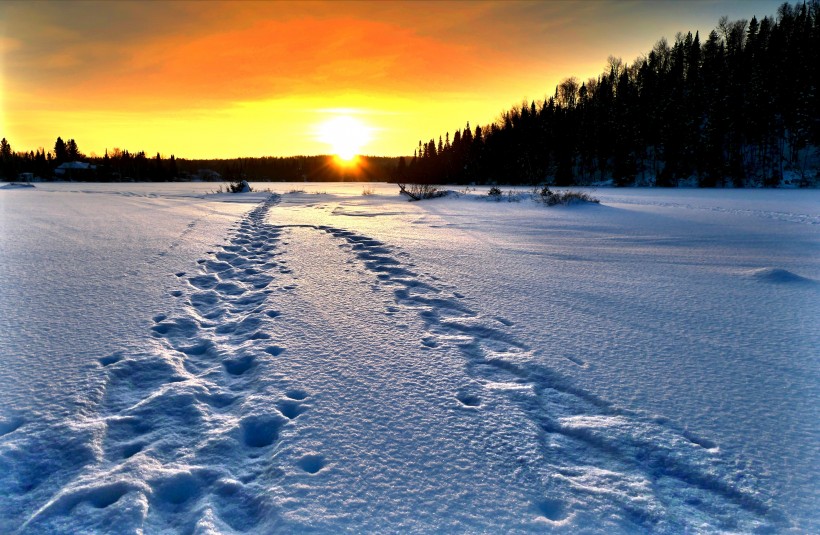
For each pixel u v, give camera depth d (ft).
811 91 175.42
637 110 213.87
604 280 21.13
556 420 9.00
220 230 38.75
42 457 7.44
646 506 6.56
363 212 61.77
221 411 9.34
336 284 20.24
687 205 71.31
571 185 206.39
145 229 39.01
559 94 295.48
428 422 8.74
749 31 236.63
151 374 10.82
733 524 6.22
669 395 9.86
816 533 6.02
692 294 18.52
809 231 38.81
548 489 6.90
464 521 6.18
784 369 11.12
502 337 13.57
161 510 6.49
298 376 10.72
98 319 14.53
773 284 19.98
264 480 7.07
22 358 11.27
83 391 9.61
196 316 15.51
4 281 19.42
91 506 6.44
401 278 21.42
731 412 9.11
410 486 6.87
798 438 8.17
